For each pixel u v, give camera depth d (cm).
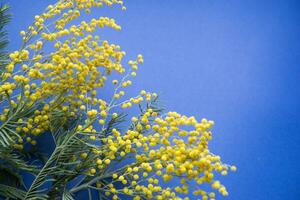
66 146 126
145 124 139
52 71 134
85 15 186
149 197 125
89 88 137
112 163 164
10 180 146
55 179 135
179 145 116
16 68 166
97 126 171
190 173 111
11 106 124
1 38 155
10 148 135
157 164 118
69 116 144
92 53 133
